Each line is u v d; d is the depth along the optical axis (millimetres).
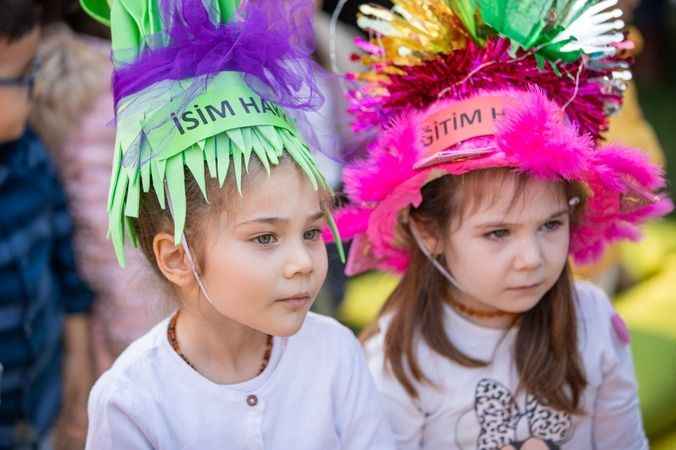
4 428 2549
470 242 2055
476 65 2002
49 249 2678
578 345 2203
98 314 2895
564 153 1868
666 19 8289
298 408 1844
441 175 2033
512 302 2055
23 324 2504
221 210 1643
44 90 2791
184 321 1810
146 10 1723
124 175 1690
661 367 3693
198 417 1768
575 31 1948
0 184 2492
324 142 2016
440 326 2188
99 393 1776
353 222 2096
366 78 2137
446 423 2184
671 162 6820
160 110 1658
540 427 2178
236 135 1642
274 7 1732
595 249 2289
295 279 1655
